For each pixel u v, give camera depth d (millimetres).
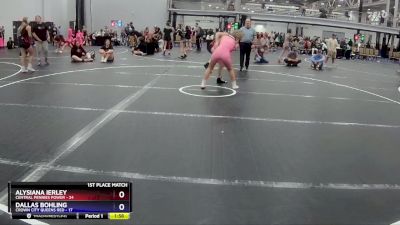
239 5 35625
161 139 5816
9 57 18266
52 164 4688
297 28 45031
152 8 37688
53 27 28859
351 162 5152
